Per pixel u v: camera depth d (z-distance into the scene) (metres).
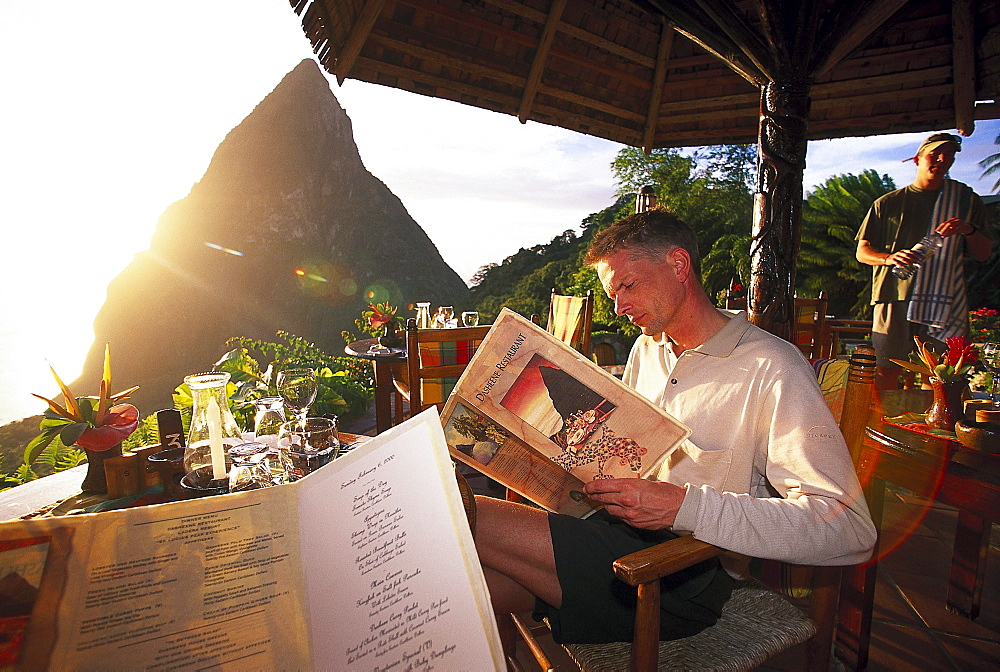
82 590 0.54
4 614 0.51
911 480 1.59
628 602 1.17
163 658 0.52
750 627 1.26
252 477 1.18
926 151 3.16
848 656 1.86
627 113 3.76
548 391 1.13
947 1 2.89
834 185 16.12
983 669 1.85
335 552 0.60
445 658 0.50
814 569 1.31
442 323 4.69
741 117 3.67
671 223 1.43
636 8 3.26
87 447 1.34
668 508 1.07
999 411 1.61
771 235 2.43
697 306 1.44
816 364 1.79
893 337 3.32
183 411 3.47
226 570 0.59
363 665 0.51
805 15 2.27
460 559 0.54
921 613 2.14
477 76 3.37
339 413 5.14
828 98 3.39
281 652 0.54
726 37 2.43
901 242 3.28
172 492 1.35
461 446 1.18
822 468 1.16
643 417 1.10
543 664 1.48
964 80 3.01
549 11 3.11
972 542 2.08
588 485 1.10
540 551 1.16
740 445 1.33
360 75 3.17
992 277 13.62
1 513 1.66
